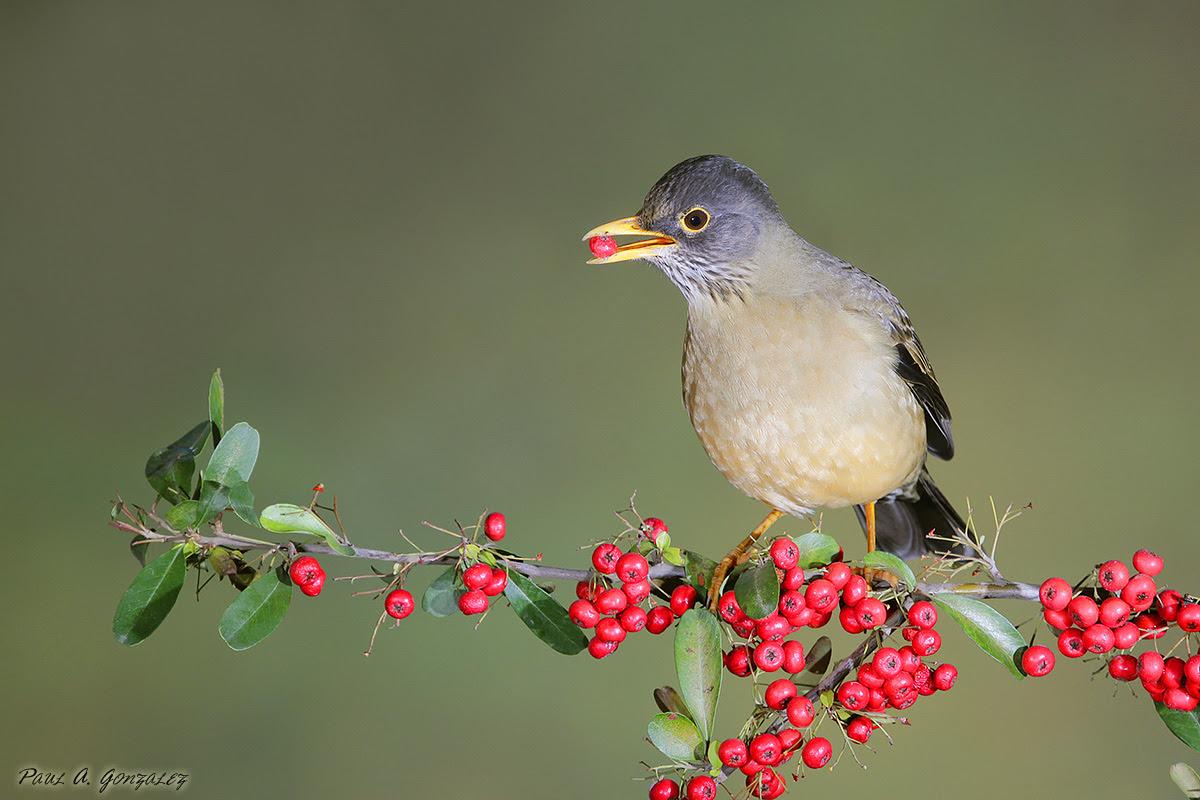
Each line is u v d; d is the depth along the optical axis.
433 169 13.41
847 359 6.13
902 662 4.51
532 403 11.59
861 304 6.28
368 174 13.43
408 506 10.80
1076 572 10.36
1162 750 9.27
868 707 4.62
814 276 6.30
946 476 11.05
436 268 12.62
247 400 11.62
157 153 13.59
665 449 11.22
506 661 9.74
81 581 10.57
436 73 13.77
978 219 12.44
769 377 6.16
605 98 13.49
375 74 13.82
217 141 13.72
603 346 12.02
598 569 4.55
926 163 12.80
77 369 12.13
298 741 9.44
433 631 9.86
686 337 6.54
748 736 4.53
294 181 13.43
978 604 4.52
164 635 9.94
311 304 12.64
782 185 12.65
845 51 13.50
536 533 10.59
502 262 12.66
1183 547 10.41
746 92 13.38
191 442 4.62
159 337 12.55
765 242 6.25
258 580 4.37
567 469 11.06
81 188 13.41
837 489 6.35
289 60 13.96
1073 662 9.51
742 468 6.43
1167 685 4.39
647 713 9.47
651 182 12.98
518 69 13.62
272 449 11.26
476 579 4.45
